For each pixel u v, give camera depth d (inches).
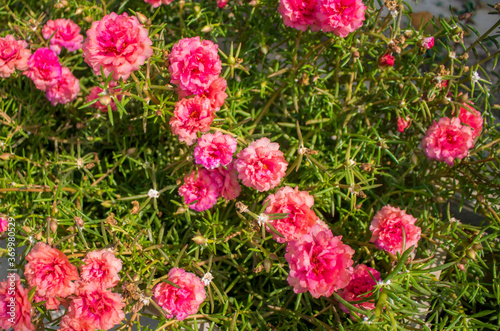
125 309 16.5
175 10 21.7
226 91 19.9
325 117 20.7
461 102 18.4
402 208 19.2
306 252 15.8
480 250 17.5
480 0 25.3
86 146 20.8
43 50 18.7
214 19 21.3
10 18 22.8
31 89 21.1
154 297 16.6
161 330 16.9
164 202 19.8
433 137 18.2
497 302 17.8
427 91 18.7
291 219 16.6
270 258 17.0
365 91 20.4
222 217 19.3
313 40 20.5
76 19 22.0
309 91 20.5
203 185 17.6
